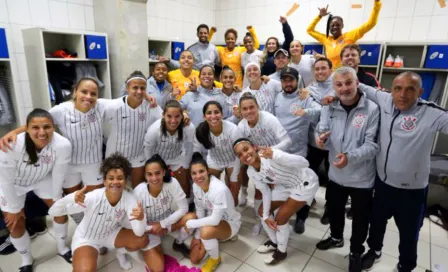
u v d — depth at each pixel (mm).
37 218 2219
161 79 2703
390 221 2482
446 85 3201
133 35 3484
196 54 3676
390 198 1632
